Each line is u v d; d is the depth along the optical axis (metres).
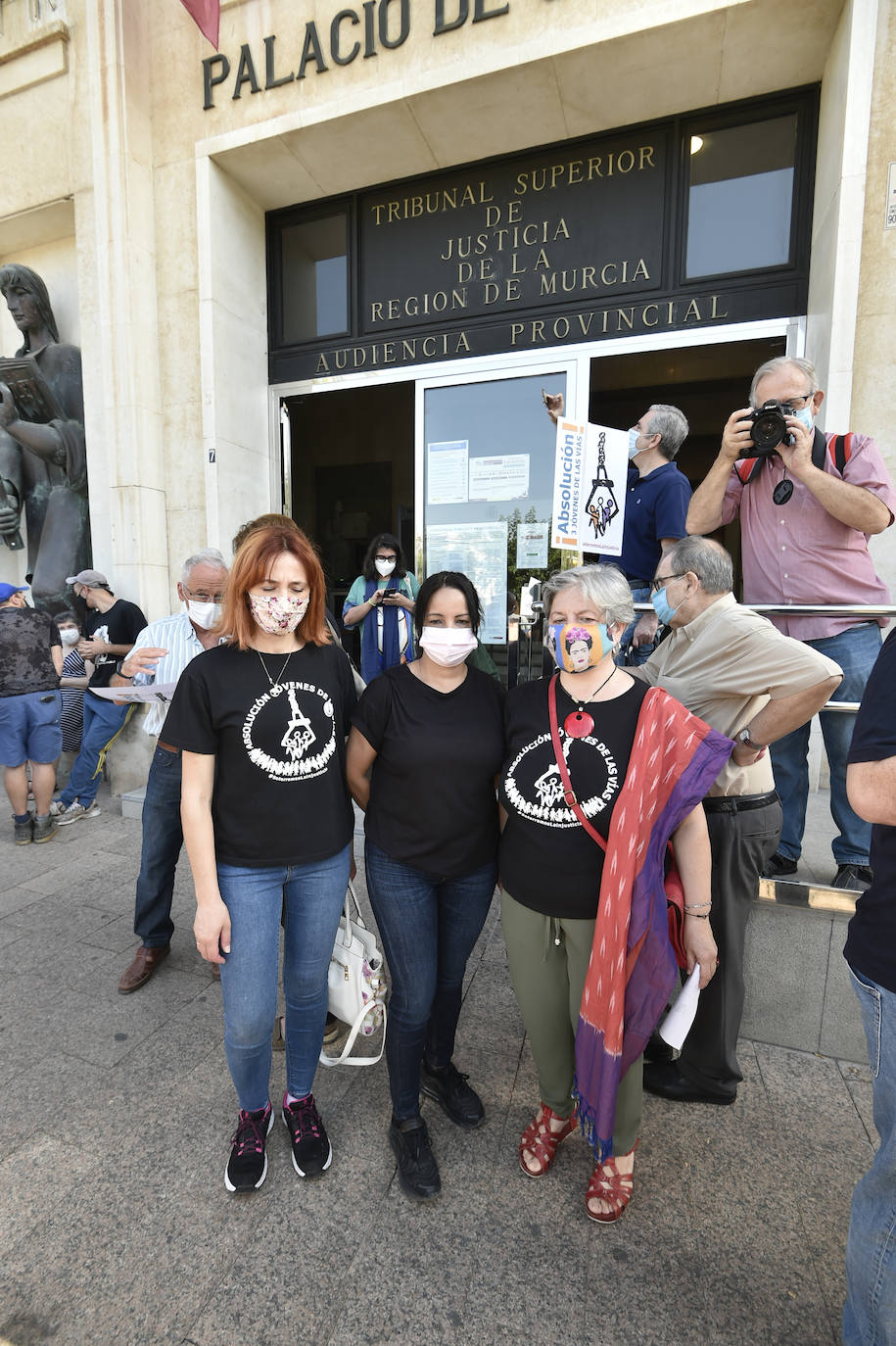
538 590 3.32
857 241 3.41
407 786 1.70
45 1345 1.40
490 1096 2.12
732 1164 1.85
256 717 1.58
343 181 4.88
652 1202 1.73
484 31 3.93
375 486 7.75
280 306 5.38
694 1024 1.97
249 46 4.52
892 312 3.41
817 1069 2.19
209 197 4.80
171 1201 1.73
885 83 3.30
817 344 3.75
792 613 2.21
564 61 3.78
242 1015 1.66
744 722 1.80
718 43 3.63
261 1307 1.47
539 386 4.65
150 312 5.07
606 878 1.52
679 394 6.36
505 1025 2.47
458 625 1.68
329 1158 1.82
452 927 1.88
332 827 1.70
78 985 2.71
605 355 4.41
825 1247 1.62
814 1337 1.41
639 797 1.50
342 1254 1.59
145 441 5.09
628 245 4.33
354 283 5.06
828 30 3.54
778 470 2.27
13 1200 1.74
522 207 4.55
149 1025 2.45
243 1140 1.79
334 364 5.20
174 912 3.29
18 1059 2.27
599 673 1.62
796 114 3.93
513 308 4.63
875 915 1.17
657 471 3.12
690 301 4.21
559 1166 1.85
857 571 2.20
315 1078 2.19
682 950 1.68
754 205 4.10
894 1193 1.18
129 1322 1.44
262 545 1.58
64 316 5.97
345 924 1.96
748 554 2.39
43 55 5.04
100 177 4.86
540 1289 1.51
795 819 2.43
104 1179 1.80
